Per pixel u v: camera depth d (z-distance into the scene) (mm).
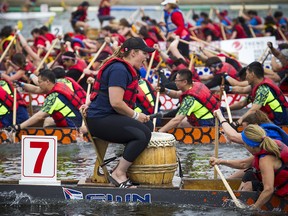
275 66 30906
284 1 63656
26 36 53719
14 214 15180
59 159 21375
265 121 15844
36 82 27250
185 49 37094
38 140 16078
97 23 58781
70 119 24078
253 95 22953
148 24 46281
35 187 16000
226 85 26125
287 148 15109
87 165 20391
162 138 15891
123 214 15031
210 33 46750
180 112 22859
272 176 14844
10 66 32719
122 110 15586
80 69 28766
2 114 24484
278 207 15305
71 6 61781
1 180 17203
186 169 19656
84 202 15820
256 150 15039
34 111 30500
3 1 56281
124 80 15578
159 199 15703
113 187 15820
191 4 62688
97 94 15828
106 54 31297
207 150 22672
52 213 15203
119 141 15812
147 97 24375
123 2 62156
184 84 23109
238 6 63188
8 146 23734
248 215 14977
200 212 15195
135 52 15891
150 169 15820
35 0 59562
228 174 18875
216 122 17250
